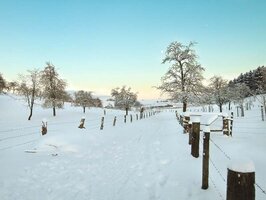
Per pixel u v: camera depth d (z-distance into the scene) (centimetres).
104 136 1475
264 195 512
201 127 1398
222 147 954
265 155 802
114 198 558
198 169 718
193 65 3847
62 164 827
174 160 848
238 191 314
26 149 1038
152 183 648
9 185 625
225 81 5594
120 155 977
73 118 4244
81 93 7106
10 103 5541
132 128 2053
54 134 1147
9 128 2217
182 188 596
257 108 5141
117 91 6297
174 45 3925
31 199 548
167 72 3959
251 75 9525
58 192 590
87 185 637
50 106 4688
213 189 572
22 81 4012
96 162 863
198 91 3859
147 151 1045
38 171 743
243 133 1394
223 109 6881
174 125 2184
